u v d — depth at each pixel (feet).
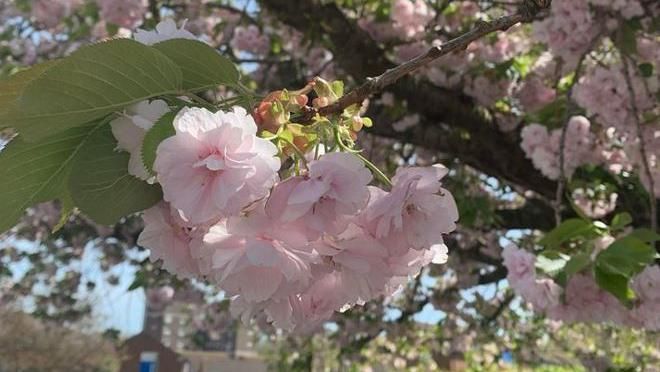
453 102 14.02
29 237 24.21
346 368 29.17
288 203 2.59
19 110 2.62
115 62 2.69
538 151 11.64
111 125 2.87
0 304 27.99
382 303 22.66
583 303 7.47
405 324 23.41
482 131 14.10
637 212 13.32
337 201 2.68
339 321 22.93
